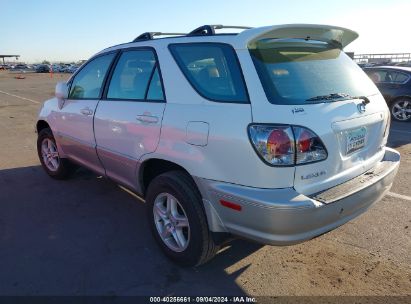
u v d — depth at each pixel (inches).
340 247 138.3
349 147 112.2
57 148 200.1
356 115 114.0
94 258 133.4
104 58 162.9
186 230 126.1
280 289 115.6
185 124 114.8
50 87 1050.7
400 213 165.6
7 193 194.9
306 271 124.2
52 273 124.7
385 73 425.4
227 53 110.7
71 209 174.9
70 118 177.8
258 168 99.0
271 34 111.6
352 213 111.3
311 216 98.2
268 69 106.3
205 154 109.5
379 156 131.0
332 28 123.5
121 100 145.6
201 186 112.1
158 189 127.3
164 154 122.2
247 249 137.7
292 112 99.5
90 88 168.9
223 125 104.9
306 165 100.4
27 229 155.2
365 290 114.2
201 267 127.6
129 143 138.5
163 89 126.6
